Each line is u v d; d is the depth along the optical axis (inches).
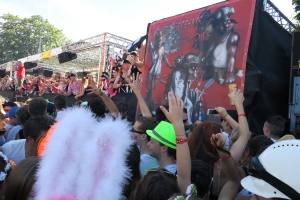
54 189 55.7
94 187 55.3
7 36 2588.6
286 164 48.8
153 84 267.1
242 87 200.8
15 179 65.1
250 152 119.0
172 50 254.8
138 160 65.6
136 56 314.2
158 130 104.1
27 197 61.6
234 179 92.5
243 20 208.2
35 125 120.8
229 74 209.6
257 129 200.4
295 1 466.9
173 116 88.5
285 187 47.8
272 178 49.3
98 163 56.4
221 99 210.8
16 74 687.1
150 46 278.1
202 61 229.3
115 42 517.3
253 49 203.6
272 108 209.6
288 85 222.7
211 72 221.6
